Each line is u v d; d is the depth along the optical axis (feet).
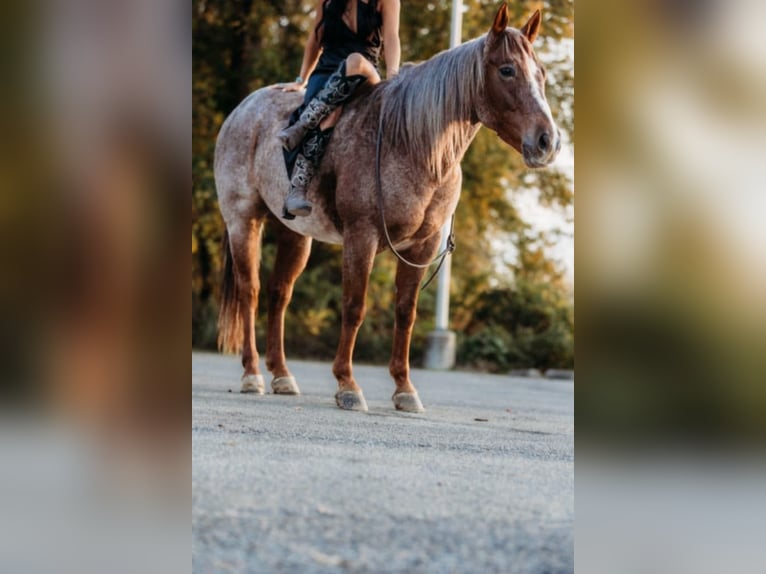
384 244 19.67
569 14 58.08
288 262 23.27
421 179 18.61
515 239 58.08
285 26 59.36
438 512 9.21
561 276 57.82
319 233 20.80
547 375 48.42
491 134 57.47
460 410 22.67
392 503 9.53
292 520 8.52
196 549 7.35
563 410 25.31
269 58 57.82
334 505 9.25
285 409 18.93
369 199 18.89
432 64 18.69
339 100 19.40
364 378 36.40
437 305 49.16
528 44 17.81
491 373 50.03
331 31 19.95
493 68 17.70
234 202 22.49
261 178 21.66
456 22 49.08
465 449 14.39
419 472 11.66
